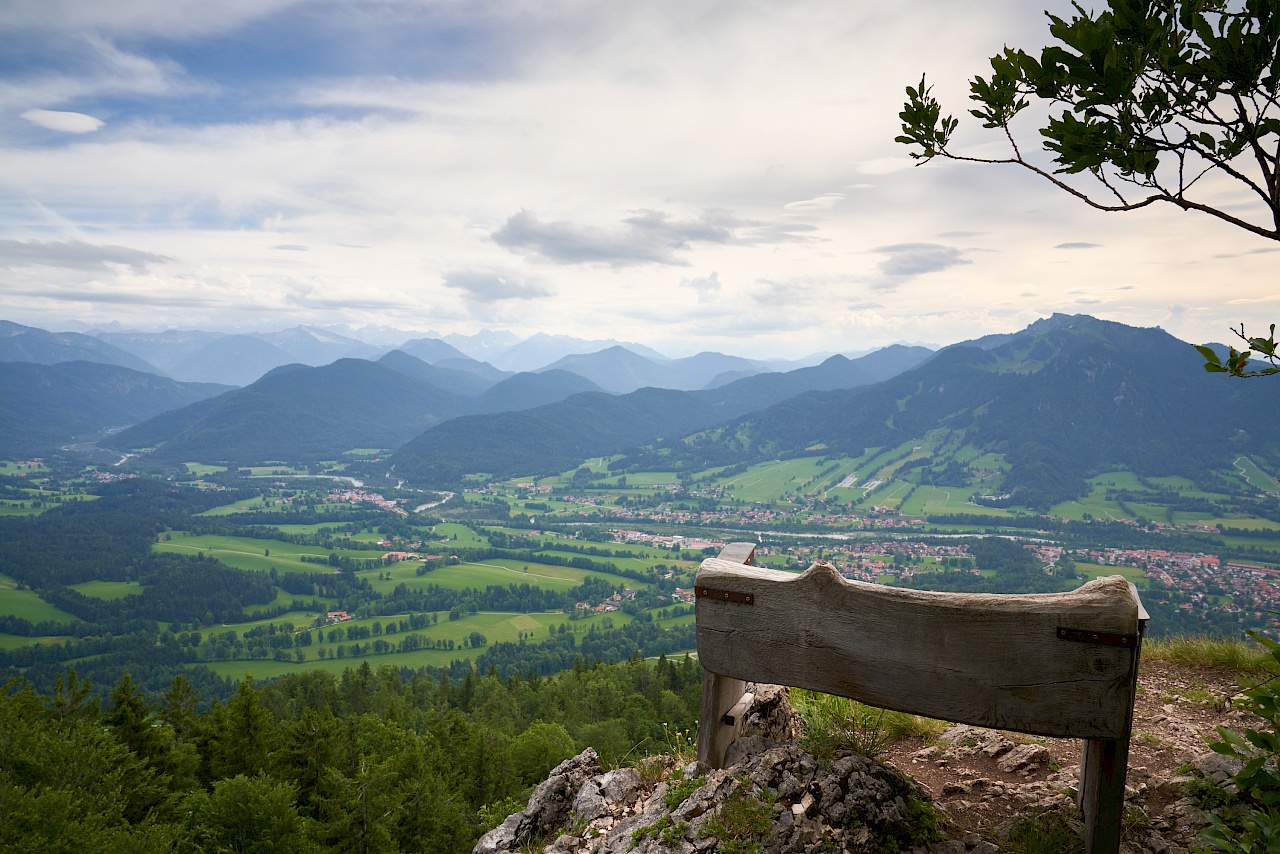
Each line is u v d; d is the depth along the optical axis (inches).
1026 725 135.3
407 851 1469.0
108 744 983.6
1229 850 127.6
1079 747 206.7
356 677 4035.4
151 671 6476.4
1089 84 119.0
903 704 145.6
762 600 160.4
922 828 156.8
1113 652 129.0
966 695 139.9
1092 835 138.7
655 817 168.1
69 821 750.5
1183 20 110.3
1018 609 135.2
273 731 1421.0
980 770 196.1
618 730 2461.9
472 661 6525.6
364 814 1280.8
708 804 158.9
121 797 916.0
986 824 163.9
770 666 159.9
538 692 3294.8
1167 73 111.9
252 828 1101.7
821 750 167.9
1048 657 133.3
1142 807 167.2
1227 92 111.6
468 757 1854.1
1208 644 308.8
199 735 1485.0
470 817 1610.5
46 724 969.5
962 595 141.1
